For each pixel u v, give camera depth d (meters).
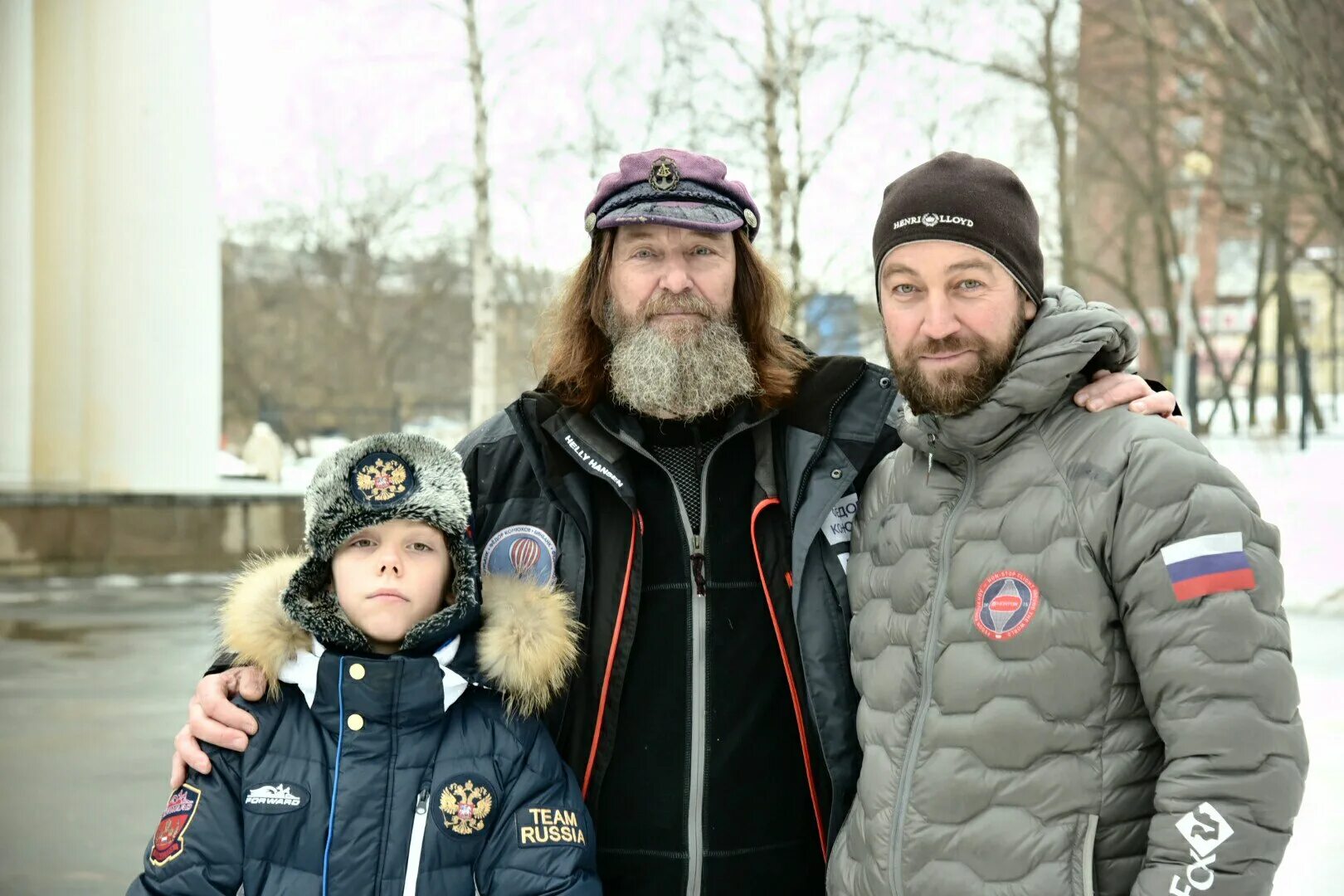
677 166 2.43
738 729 2.31
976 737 1.92
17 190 15.55
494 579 2.24
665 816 2.28
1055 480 1.95
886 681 2.07
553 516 2.42
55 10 14.55
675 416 2.41
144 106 14.04
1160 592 1.83
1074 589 1.89
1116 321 1.97
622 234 2.45
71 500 12.55
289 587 2.11
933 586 2.04
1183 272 26.08
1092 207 26.12
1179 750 1.79
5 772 5.64
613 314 2.49
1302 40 10.59
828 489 2.37
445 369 45.47
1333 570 11.05
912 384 2.09
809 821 2.34
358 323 39.50
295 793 2.03
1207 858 1.74
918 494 2.14
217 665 2.21
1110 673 1.88
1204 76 14.33
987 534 1.99
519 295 30.44
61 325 14.74
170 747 6.11
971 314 2.04
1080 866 1.84
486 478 2.50
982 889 1.88
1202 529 1.82
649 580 2.38
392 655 2.11
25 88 15.58
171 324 14.22
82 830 4.76
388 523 2.11
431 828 2.03
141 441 14.12
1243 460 18.56
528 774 2.11
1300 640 8.40
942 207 2.05
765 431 2.46
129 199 14.08
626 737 2.33
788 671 2.33
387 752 2.06
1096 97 17.95
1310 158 11.02
